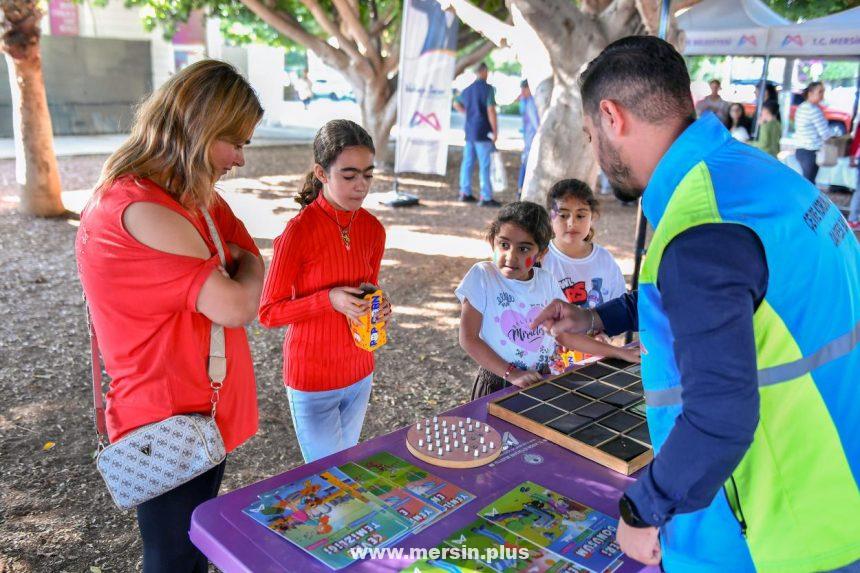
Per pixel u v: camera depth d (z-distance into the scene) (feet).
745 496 4.13
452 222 29.94
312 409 8.16
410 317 18.66
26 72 25.71
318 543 4.64
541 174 19.36
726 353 3.56
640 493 3.95
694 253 3.72
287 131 63.21
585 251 9.95
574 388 7.09
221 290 5.41
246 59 65.67
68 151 44.39
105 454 5.56
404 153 32.19
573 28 17.93
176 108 5.34
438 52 30.66
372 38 40.88
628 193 4.64
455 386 14.64
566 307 6.46
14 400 13.05
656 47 4.20
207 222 5.90
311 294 7.80
